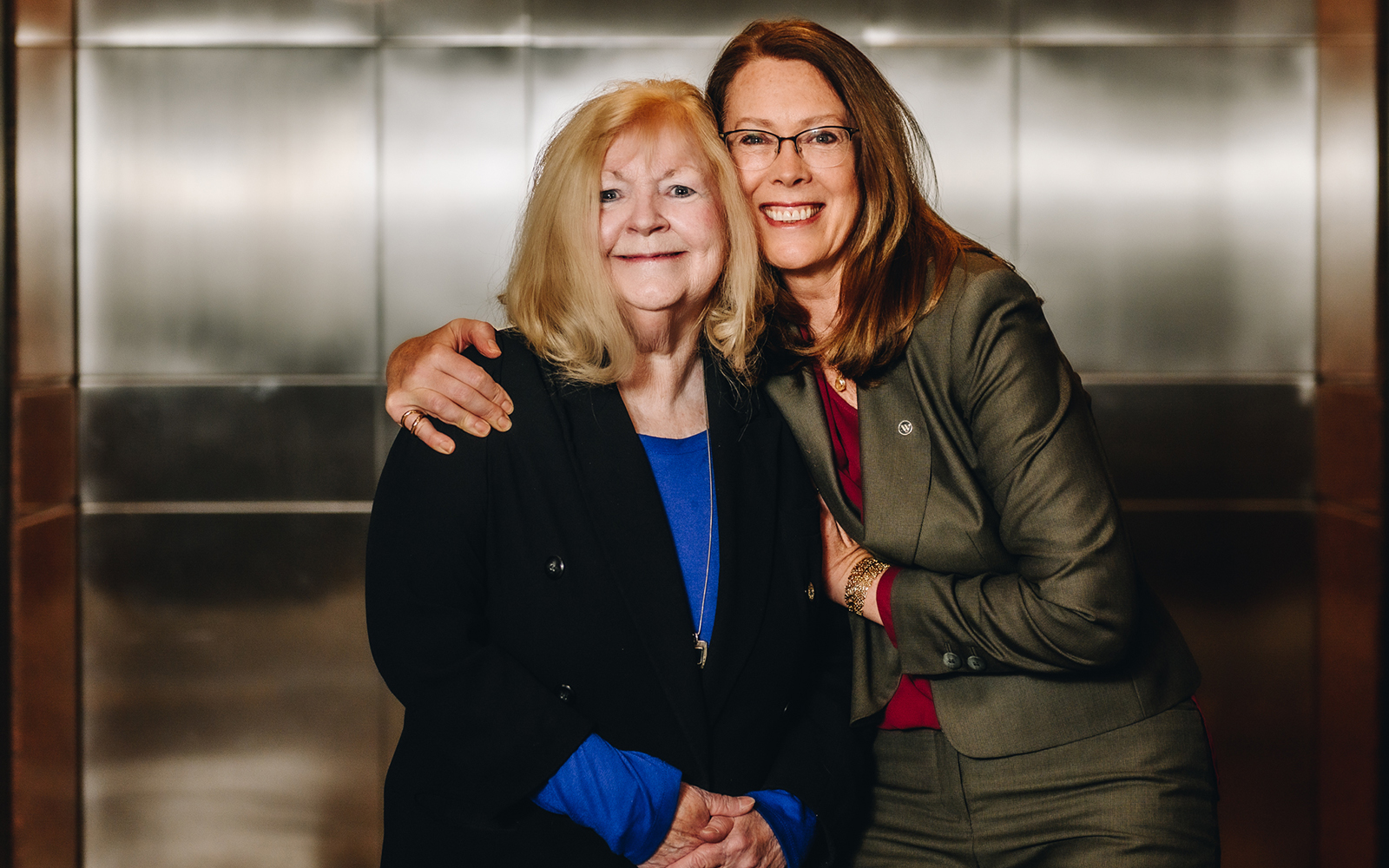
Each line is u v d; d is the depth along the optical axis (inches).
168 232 161.6
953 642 68.2
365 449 162.6
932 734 73.9
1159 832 68.6
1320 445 161.8
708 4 160.2
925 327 70.0
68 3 159.0
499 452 62.0
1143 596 75.6
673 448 66.4
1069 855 70.4
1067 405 67.9
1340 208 155.5
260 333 161.9
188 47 160.6
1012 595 66.2
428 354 63.8
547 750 58.3
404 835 63.1
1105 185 161.5
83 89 160.9
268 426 162.1
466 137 160.9
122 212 161.5
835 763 68.2
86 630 161.6
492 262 161.2
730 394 69.7
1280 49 160.4
